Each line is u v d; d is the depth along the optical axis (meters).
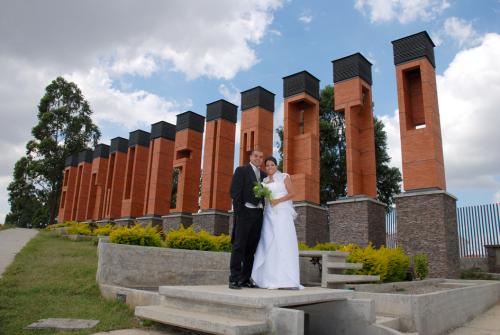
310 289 5.57
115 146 34.31
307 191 18.56
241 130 21.92
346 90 18.20
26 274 7.72
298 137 19.94
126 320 5.43
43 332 4.75
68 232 19.67
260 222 5.63
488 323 8.94
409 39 16.83
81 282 7.24
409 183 15.52
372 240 16.30
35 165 43.19
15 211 45.28
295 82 20.33
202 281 8.59
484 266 16.53
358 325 5.45
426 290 10.08
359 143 18.28
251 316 4.28
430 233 14.47
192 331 4.70
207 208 22.75
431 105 15.71
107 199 33.69
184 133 26.47
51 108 46.31
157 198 27.30
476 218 17.09
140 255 7.75
